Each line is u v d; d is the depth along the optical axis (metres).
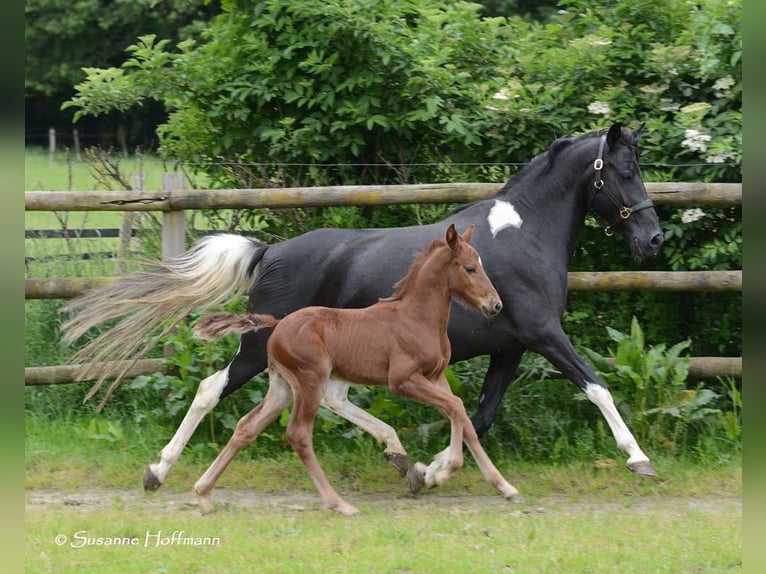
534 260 8.85
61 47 39.44
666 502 8.62
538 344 8.79
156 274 8.95
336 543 7.31
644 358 9.62
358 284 8.89
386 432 8.85
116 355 9.17
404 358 8.09
